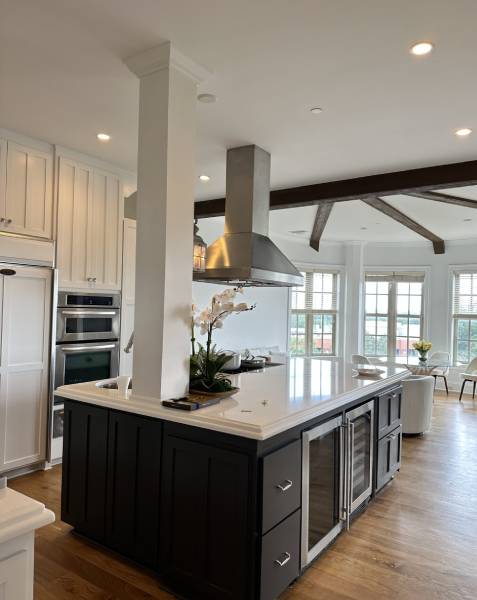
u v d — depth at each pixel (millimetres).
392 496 3344
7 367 3301
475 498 3322
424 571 2371
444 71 2412
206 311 2480
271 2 1887
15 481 3379
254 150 3564
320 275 8406
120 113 3023
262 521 1918
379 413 3258
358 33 2092
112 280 4117
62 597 2092
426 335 8195
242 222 3633
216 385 2459
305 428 2287
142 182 2346
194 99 2428
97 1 1900
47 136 3453
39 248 3508
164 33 2123
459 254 7930
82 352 3838
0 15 1997
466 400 7062
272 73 2459
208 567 2027
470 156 3713
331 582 2258
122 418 2383
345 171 4148
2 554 965
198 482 2074
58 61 2377
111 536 2434
